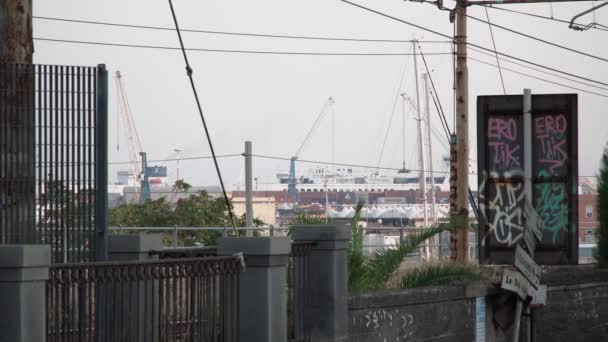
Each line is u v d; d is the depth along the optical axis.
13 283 15.16
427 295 26.30
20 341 15.12
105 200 22.20
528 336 28.77
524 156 33.25
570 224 33.31
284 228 32.25
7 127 21.67
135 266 17.78
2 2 21.84
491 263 33.62
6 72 21.70
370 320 24.19
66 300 16.66
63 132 22.08
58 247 21.95
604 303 34.47
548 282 31.61
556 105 33.31
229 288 20.14
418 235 29.02
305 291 22.48
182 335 18.98
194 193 72.25
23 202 21.73
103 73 22.42
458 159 40.62
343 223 24.94
